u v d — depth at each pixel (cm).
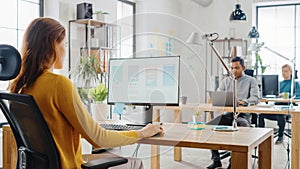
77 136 166
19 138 177
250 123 459
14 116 166
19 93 165
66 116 158
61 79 159
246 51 760
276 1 755
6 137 254
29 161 167
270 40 792
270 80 678
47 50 163
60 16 488
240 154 186
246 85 493
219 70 761
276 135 573
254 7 787
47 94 158
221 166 409
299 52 769
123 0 648
